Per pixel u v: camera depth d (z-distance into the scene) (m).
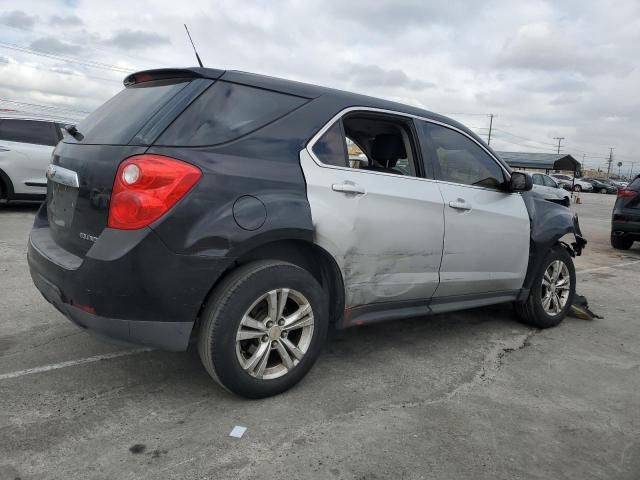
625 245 10.88
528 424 2.96
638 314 5.56
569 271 4.93
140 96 3.12
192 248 2.61
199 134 2.77
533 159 70.25
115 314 2.59
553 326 4.86
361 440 2.68
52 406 2.86
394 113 3.66
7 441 2.50
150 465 2.38
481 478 2.43
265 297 2.90
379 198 3.36
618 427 2.99
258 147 2.93
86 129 3.23
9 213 9.34
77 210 2.86
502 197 4.33
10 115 9.16
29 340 3.77
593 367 3.90
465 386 3.42
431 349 4.07
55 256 2.91
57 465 2.34
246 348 2.98
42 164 9.18
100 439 2.56
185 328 2.71
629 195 10.08
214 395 3.07
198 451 2.50
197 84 2.89
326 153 3.20
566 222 4.78
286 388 3.10
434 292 3.82
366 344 4.09
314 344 3.16
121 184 2.59
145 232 2.54
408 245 3.54
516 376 3.65
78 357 3.52
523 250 4.45
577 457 2.66
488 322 4.90
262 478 2.33
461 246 3.91
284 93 3.16
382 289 3.47
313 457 2.51
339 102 3.36
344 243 3.19
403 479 2.39
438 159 3.88
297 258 3.22
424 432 2.80
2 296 4.72
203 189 2.65
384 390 3.28
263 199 2.83
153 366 3.43
